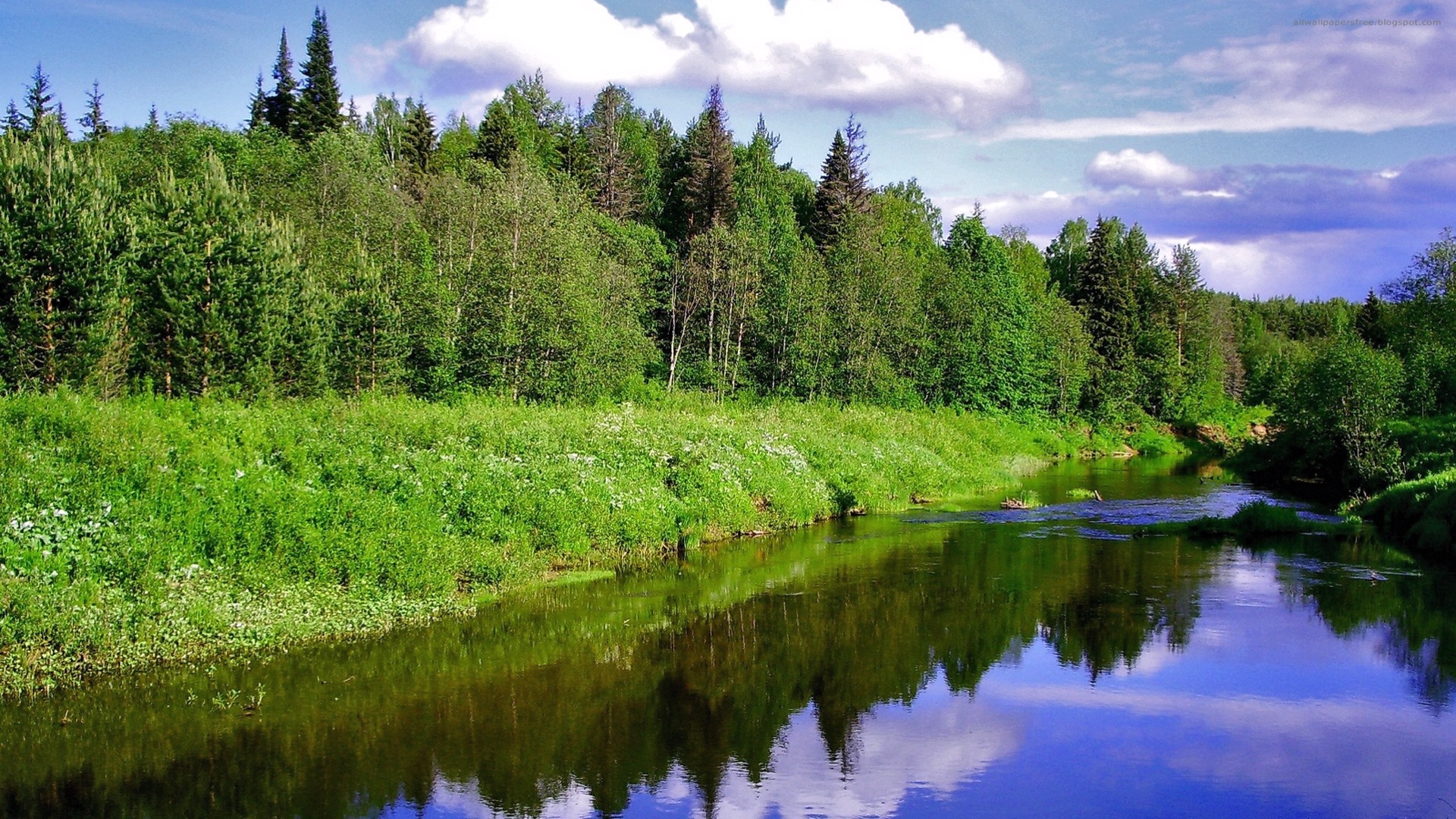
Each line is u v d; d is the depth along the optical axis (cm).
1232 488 3556
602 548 1889
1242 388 8900
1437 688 1216
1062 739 1053
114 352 2052
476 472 1828
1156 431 6700
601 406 3525
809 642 1409
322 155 4781
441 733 1036
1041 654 1359
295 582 1378
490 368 3581
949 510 2812
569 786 916
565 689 1184
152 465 1440
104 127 6781
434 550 1543
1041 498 3158
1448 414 3647
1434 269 5434
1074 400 6406
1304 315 13012
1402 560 2047
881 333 5369
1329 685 1231
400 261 3922
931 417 4781
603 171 6844
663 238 6700
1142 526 2486
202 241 2398
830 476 2781
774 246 5903
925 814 873
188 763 936
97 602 1182
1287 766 982
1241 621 1538
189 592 1263
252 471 1556
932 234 8956
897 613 1573
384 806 862
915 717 1119
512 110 8256
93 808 839
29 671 1091
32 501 1286
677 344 5247
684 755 997
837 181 6969
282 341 2480
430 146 7212
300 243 2895
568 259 3791
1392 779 950
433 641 1352
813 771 964
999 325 5988
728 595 1670
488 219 4053
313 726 1040
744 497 2316
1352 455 3362
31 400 1570
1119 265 7331
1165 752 1021
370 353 3066
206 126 5731
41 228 1948
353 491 1605
